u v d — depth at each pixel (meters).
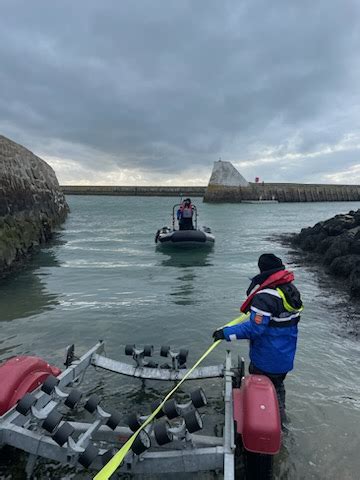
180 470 2.78
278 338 3.51
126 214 41.59
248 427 2.77
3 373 3.36
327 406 4.29
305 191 76.12
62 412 4.02
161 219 35.16
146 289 9.90
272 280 3.50
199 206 59.72
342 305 8.46
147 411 4.12
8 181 15.30
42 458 3.28
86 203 68.44
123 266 13.21
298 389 4.67
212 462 2.73
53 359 5.52
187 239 16.61
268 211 49.53
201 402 3.04
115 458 2.60
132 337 6.45
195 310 7.98
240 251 16.62
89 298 8.97
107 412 3.27
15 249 13.54
